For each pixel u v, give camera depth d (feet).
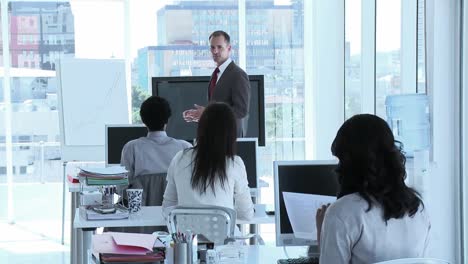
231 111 12.80
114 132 18.67
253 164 16.85
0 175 26.94
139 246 9.49
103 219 13.38
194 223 12.10
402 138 17.26
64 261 21.58
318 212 8.89
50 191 27.22
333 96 27.91
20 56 26.78
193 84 21.74
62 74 24.50
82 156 24.53
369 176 7.76
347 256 7.88
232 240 11.82
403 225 7.97
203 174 12.62
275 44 28.07
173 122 21.70
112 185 14.30
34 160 27.07
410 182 16.90
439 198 16.94
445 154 16.97
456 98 16.89
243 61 27.99
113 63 24.88
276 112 28.22
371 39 23.70
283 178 10.66
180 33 27.71
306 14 28.14
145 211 14.32
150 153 15.80
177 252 9.25
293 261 9.98
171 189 13.25
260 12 28.02
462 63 16.69
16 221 27.17
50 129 27.07
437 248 16.94
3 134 26.84
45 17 26.86
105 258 9.28
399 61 20.51
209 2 27.78
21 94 26.86
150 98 16.02
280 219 10.56
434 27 16.79
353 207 7.83
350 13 26.48
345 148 7.88
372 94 23.77
